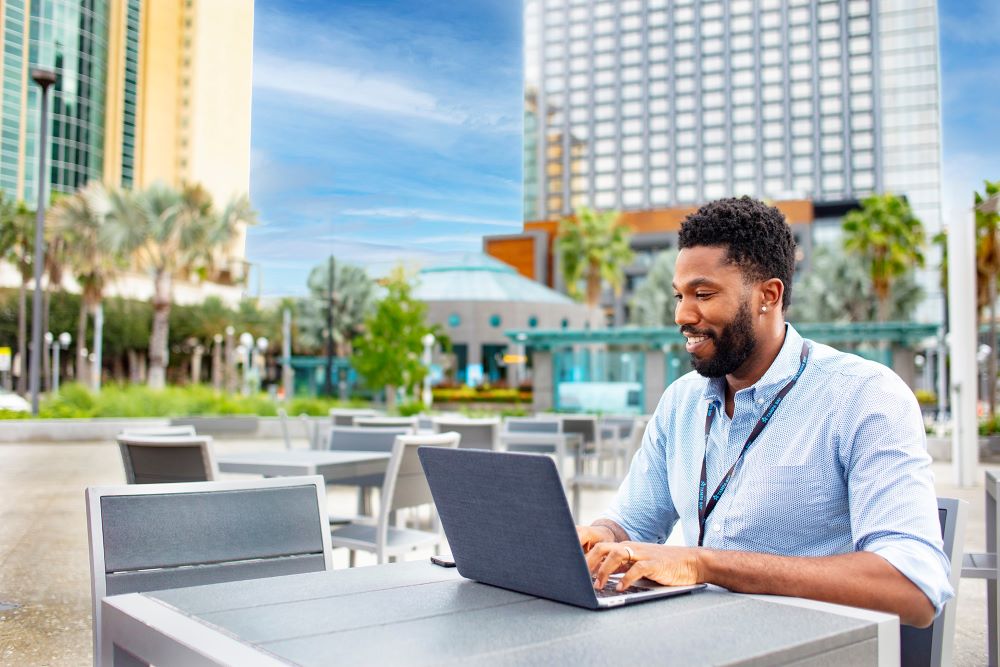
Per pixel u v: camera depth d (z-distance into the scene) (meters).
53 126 24.91
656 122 108.75
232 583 1.34
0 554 5.59
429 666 0.89
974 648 3.62
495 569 1.28
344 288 47.97
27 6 24.20
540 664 0.90
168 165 25.33
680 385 1.79
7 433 17.56
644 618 1.10
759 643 0.98
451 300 52.19
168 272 26.31
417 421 6.88
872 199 37.56
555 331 33.16
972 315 10.30
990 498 3.22
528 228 79.06
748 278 1.51
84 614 4.09
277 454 4.76
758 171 104.88
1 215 31.48
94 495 1.65
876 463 1.43
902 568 1.29
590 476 6.59
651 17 109.44
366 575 1.40
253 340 46.59
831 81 103.50
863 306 44.88
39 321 18.72
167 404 21.81
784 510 1.51
